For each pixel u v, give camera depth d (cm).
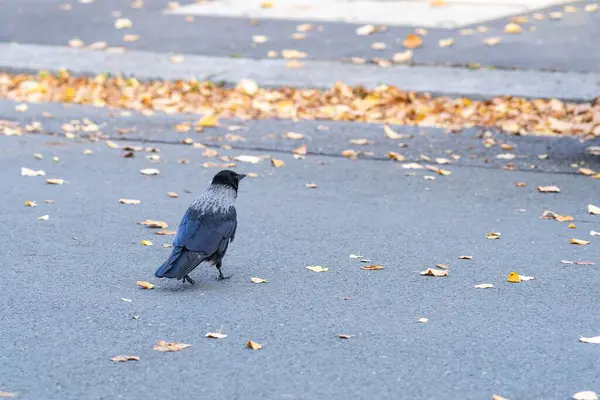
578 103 1936
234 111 1927
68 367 819
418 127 1817
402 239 1212
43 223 1252
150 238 1202
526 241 1210
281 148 1683
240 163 1587
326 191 1436
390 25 2509
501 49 2286
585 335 901
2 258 1118
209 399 761
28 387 780
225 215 1006
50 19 2659
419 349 862
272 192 1426
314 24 2545
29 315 941
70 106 1961
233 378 798
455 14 2616
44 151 1636
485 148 1691
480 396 768
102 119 1861
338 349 861
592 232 1243
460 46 2316
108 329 906
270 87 2064
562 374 811
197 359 837
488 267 1107
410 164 1581
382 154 1647
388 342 878
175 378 798
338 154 1652
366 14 2647
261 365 825
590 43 2320
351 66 2191
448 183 1485
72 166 1545
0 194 1381
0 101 1992
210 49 2353
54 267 1090
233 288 1028
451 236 1227
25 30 2552
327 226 1263
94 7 2788
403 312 958
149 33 2505
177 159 1603
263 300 991
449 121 1867
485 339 888
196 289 1025
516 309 970
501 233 1243
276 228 1252
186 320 930
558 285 1045
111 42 2434
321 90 2039
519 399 763
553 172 1556
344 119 1886
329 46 2345
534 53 2250
